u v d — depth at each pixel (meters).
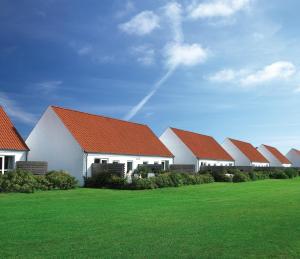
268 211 15.45
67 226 11.45
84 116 37.78
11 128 31.81
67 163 32.62
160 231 10.88
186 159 53.09
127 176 30.33
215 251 8.66
